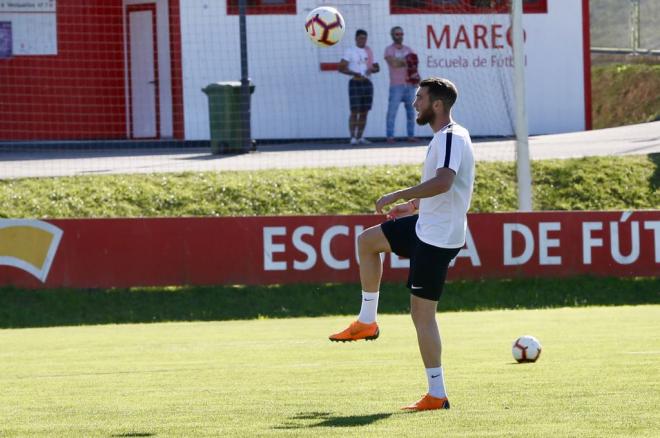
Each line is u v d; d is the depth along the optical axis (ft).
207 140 244.42
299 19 247.91
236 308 143.54
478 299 146.20
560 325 117.70
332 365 83.92
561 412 56.39
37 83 253.24
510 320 126.11
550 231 150.10
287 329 122.83
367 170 185.98
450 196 59.21
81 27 254.88
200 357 92.94
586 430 50.65
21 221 144.25
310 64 248.73
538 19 260.62
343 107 249.96
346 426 53.42
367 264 64.85
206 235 146.82
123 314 141.28
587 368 76.69
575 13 262.67
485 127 253.03
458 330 113.80
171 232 146.30
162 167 191.21
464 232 59.98
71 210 168.66
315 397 65.62
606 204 182.70
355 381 73.61
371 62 228.84
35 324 137.80
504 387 67.10
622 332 107.55
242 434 51.60
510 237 149.69
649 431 50.26
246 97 214.28
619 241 151.02
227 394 67.92
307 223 147.84
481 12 253.44
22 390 72.33
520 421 53.62
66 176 179.73
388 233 64.13
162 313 142.31
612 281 150.61
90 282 145.18
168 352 98.27
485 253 149.28
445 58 252.21
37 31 252.62
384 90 248.93
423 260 59.26
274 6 246.47
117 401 65.72
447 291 147.64
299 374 78.33
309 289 147.33
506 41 254.27
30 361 92.27
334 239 147.95
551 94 262.47
